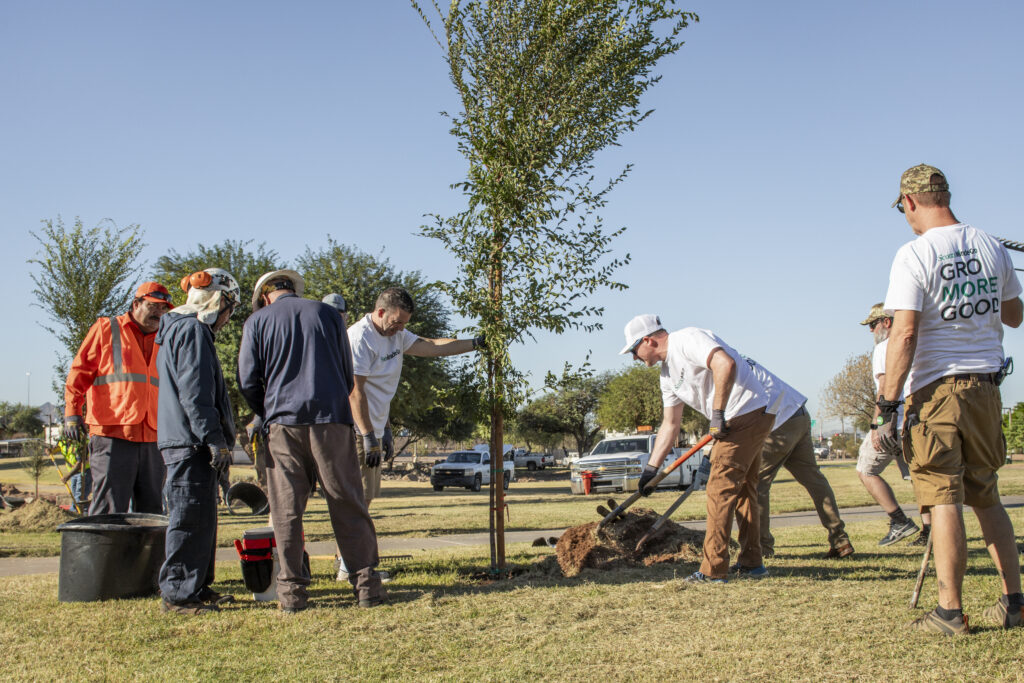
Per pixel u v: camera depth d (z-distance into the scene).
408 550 7.62
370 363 5.30
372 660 3.22
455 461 30.72
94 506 5.58
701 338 4.86
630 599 4.26
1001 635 3.31
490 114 5.53
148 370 5.77
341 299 5.58
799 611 3.88
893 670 2.92
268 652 3.38
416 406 31.30
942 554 3.44
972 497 3.56
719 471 4.84
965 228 3.63
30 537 9.61
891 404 3.56
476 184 5.39
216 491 4.46
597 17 5.62
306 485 4.34
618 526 5.90
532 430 64.75
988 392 3.46
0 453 67.56
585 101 5.57
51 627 3.86
